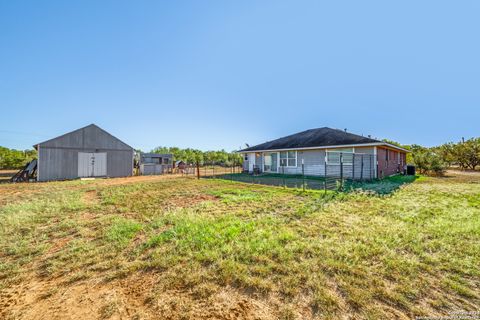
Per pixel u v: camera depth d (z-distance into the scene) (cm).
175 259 289
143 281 246
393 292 217
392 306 199
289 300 208
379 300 207
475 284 232
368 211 527
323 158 1515
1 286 243
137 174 2080
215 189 940
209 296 216
